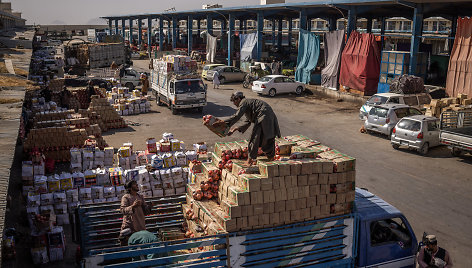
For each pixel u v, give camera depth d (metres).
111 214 6.86
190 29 56.38
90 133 16.19
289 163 5.96
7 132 9.27
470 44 23.53
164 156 11.30
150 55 61.56
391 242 6.73
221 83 37.44
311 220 6.20
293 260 6.04
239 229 5.74
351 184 6.41
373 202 7.07
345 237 6.38
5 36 37.88
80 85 30.42
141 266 5.29
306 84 33.91
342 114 24.56
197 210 6.71
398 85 23.53
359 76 28.42
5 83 15.75
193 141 17.80
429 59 30.36
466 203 11.62
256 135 6.38
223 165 6.91
